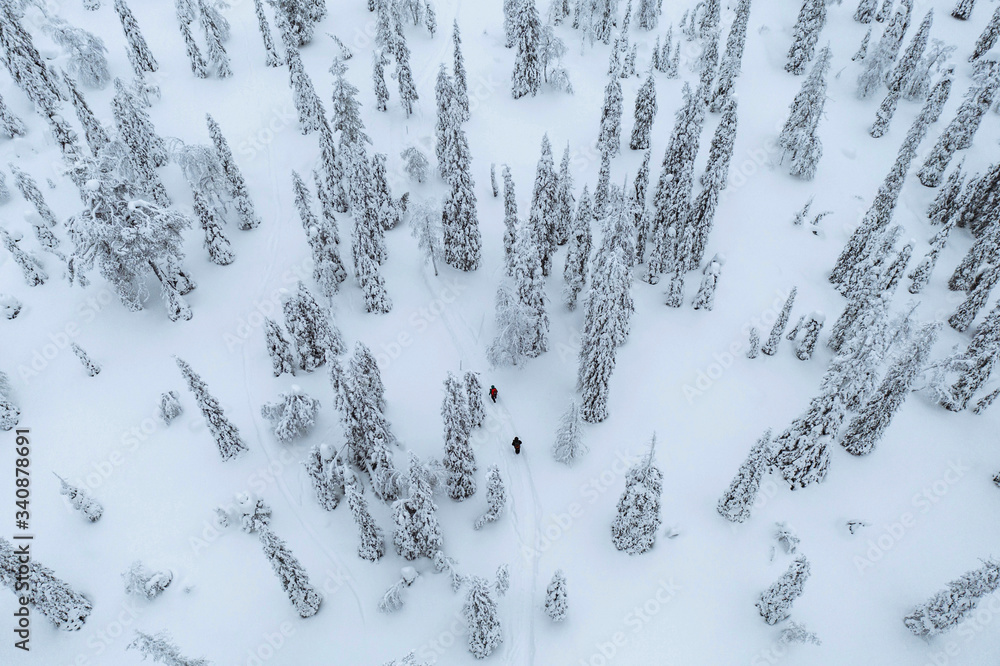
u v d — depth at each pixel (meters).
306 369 40.47
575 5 65.88
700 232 44.19
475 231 44.22
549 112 58.47
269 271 45.91
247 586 32.03
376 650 30.12
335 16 67.25
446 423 31.33
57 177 49.84
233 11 67.81
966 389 37.59
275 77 60.34
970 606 27.22
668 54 61.19
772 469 35.91
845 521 33.88
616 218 37.91
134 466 36.31
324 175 48.75
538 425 38.91
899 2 65.75
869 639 30.02
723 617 30.66
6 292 43.56
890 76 59.12
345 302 44.34
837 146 56.12
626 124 57.16
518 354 39.91
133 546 33.28
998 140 54.47
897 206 51.41
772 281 46.47
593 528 34.28
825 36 65.75
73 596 30.25
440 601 31.64
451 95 44.22
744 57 63.62
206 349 41.69
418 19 65.81
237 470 36.22
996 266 38.91
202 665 25.38
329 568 32.78
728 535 33.44
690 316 44.16
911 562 32.50
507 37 63.88
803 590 31.38
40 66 53.28
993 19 59.19
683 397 39.84
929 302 44.53
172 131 55.34
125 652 30.02
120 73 59.50
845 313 39.22
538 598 31.89
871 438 35.25
